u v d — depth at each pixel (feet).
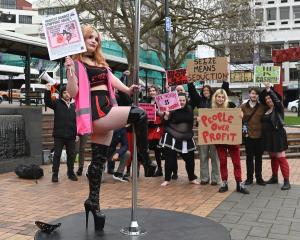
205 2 76.43
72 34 12.75
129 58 73.05
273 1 225.97
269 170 34.06
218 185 27.48
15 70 94.99
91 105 13.69
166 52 62.23
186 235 13.96
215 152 27.55
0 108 34.50
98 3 68.69
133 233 14.01
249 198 23.50
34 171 29.37
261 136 26.99
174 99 25.85
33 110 35.83
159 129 30.19
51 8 90.12
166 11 61.82
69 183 27.81
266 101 26.63
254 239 16.39
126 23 71.56
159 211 17.12
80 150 31.19
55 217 19.31
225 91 25.82
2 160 32.60
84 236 13.76
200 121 25.27
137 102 14.20
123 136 28.60
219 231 14.40
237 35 81.61
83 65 13.85
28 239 16.21
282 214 20.04
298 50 43.14
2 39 52.16
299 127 61.05
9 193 24.61
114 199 23.04
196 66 27.66
